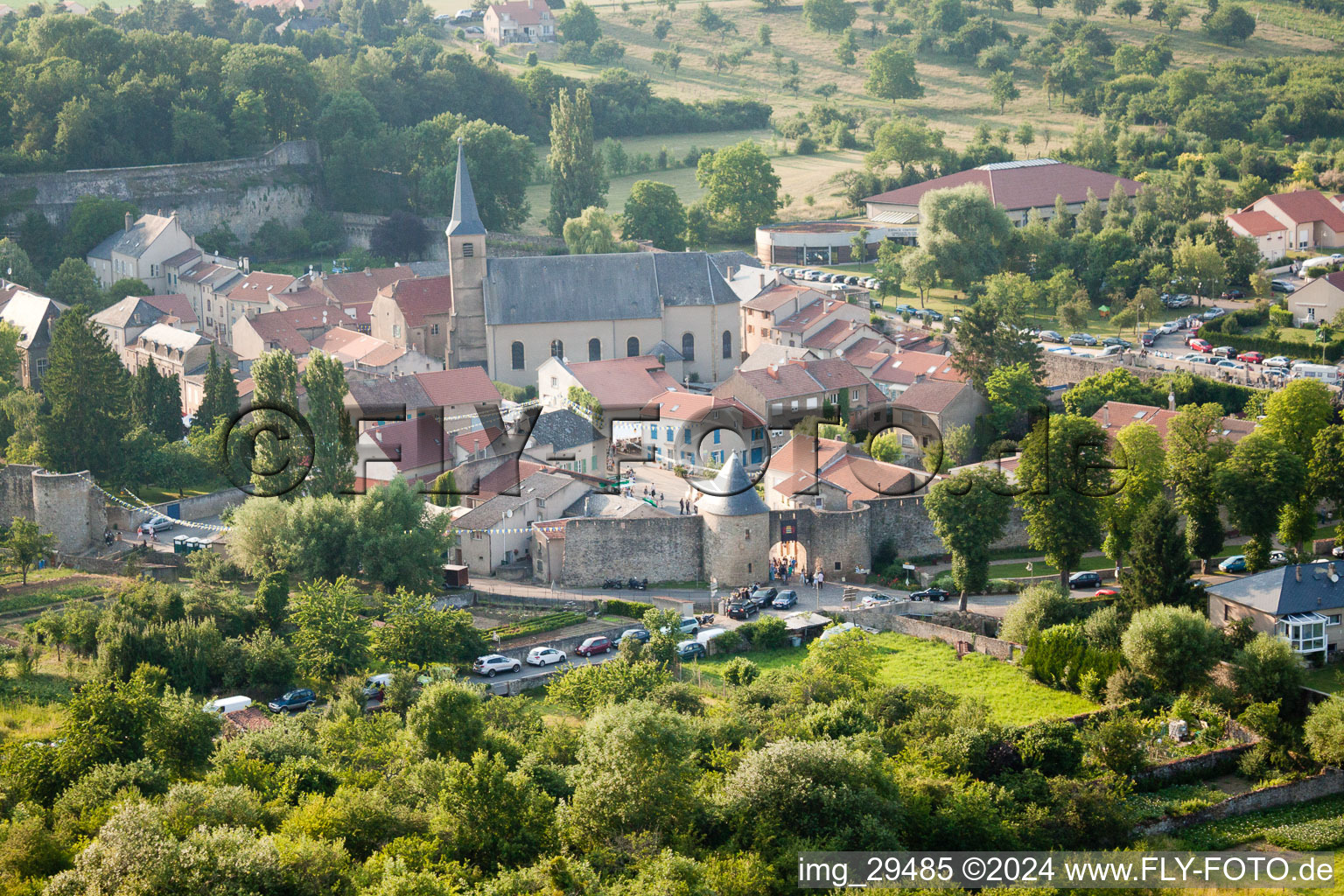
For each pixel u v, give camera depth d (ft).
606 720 433.89
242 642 592.19
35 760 431.43
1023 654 615.16
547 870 379.55
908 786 450.30
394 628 599.57
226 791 396.98
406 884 352.69
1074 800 463.01
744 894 386.11
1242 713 548.31
